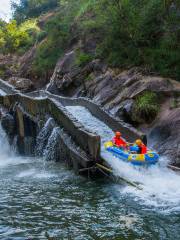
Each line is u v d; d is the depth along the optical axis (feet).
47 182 55.88
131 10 89.15
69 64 113.60
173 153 58.75
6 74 147.74
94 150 57.62
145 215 41.01
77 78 106.11
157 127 66.64
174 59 78.33
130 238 35.29
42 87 130.62
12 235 36.14
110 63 95.20
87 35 118.52
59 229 37.55
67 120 67.26
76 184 54.29
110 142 62.18
